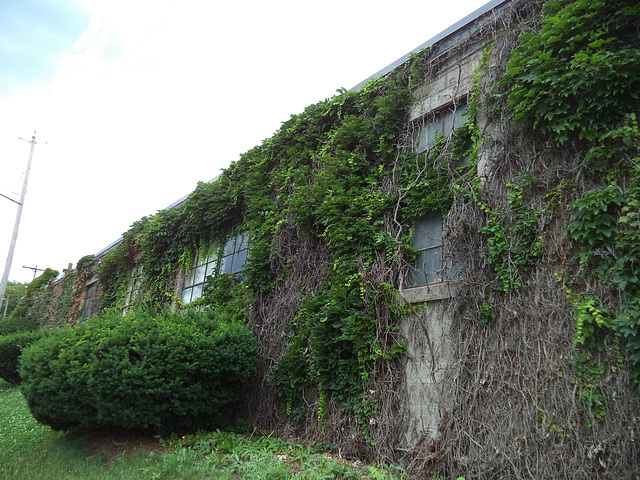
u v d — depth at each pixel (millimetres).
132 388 5859
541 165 4770
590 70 4273
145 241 12859
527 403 4246
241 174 9922
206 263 10820
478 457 4434
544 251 4523
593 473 3734
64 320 19391
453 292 5164
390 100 6691
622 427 3682
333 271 6543
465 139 5742
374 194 6422
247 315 8094
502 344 4586
